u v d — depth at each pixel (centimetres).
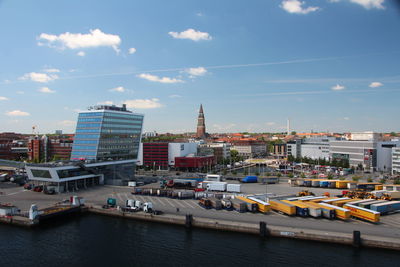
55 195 13125
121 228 8962
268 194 11581
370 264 6462
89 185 15850
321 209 9100
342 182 14750
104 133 17088
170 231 8606
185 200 11769
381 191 12238
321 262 6594
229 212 9825
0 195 13050
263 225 7950
